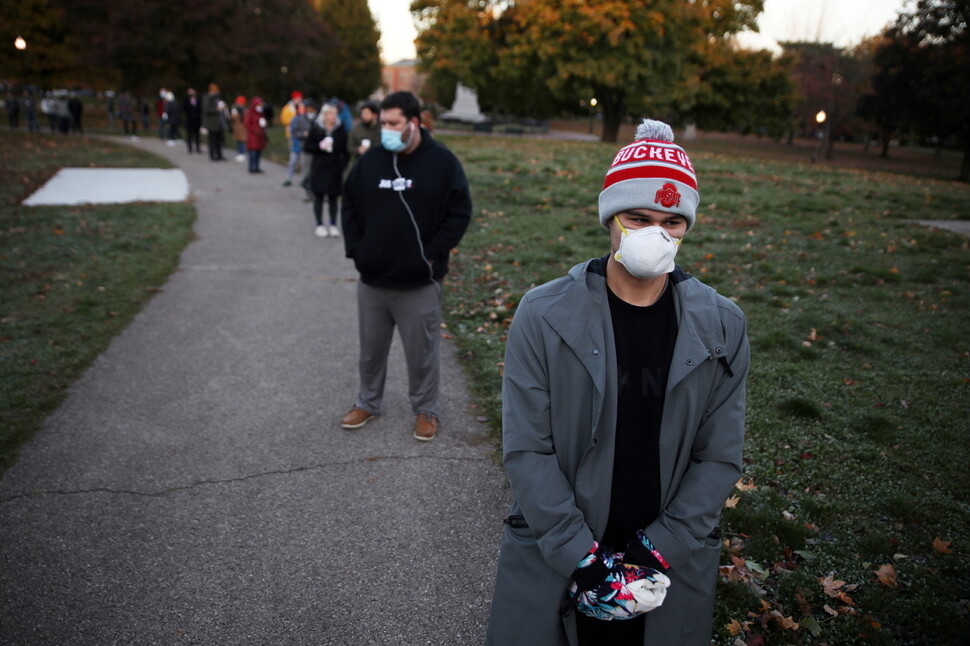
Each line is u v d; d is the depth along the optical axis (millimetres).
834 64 31812
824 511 3168
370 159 3486
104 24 31188
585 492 1568
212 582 2711
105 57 30172
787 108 32094
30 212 9609
